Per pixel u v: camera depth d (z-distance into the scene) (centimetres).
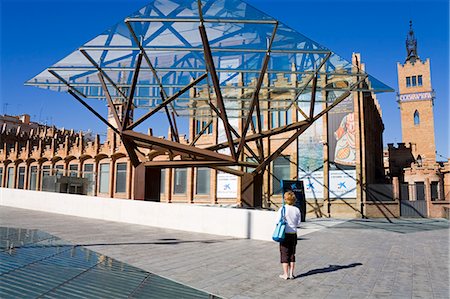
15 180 5403
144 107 2355
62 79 1831
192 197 3569
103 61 1619
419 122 6938
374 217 2886
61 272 753
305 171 3097
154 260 943
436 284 745
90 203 2069
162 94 2039
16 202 2639
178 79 1922
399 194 2997
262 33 1322
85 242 1177
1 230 1379
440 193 3797
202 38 1238
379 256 1078
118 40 1420
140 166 1930
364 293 676
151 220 1759
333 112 3069
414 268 903
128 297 615
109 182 4178
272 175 3222
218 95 1423
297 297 644
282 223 771
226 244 1262
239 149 1703
